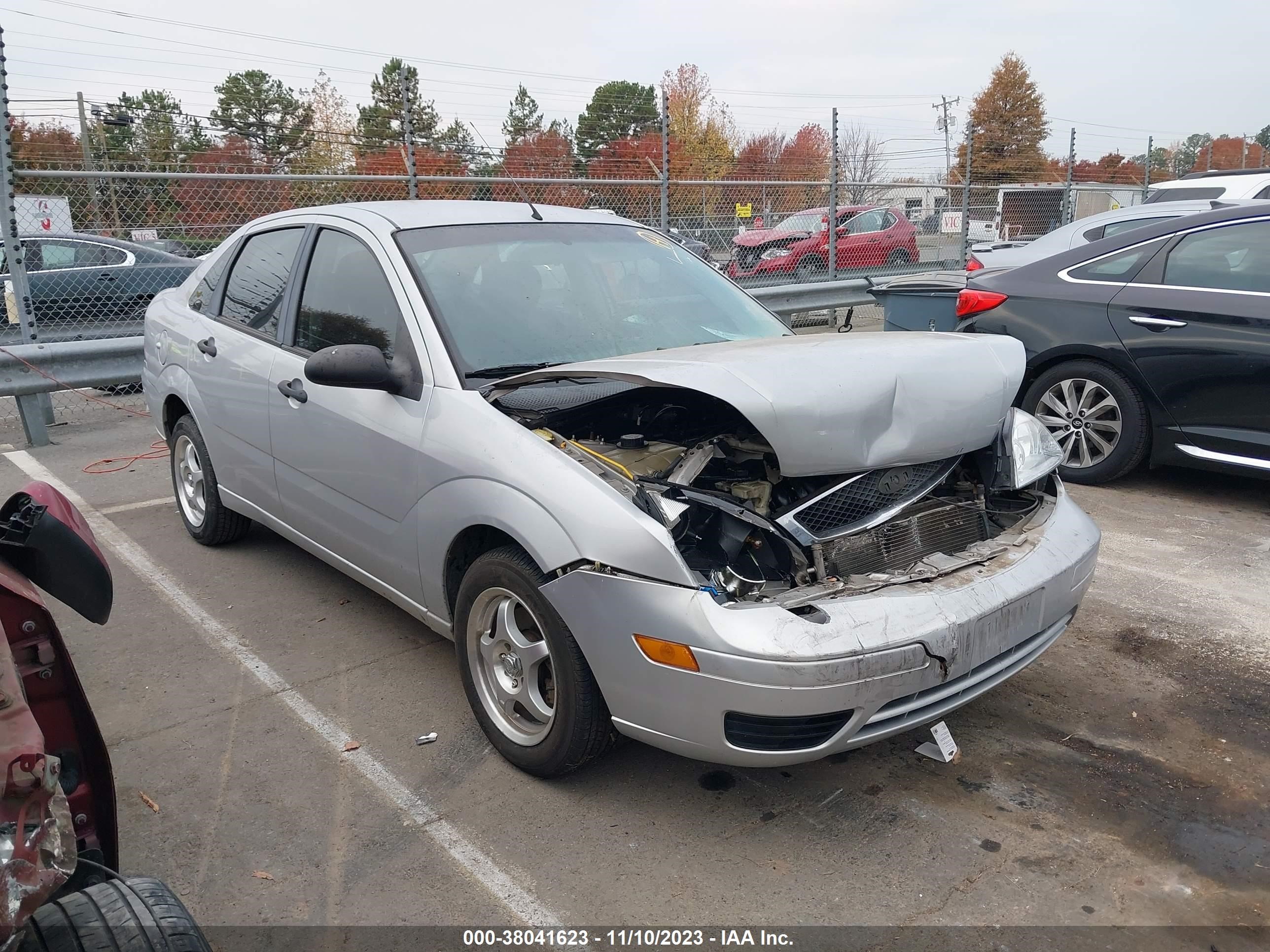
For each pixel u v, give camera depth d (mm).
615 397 3129
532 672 2969
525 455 2867
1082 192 16312
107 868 1951
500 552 2963
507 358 3355
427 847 2768
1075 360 5988
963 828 2840
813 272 12070
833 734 2568
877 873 2645
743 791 3021
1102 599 4434
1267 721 3416
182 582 4684
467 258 3676
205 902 2551
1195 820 2873
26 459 6961
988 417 3045
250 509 4453
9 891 1413
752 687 2457
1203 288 5477
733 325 4016
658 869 2668
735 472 3000
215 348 4469
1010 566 2924
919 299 7340
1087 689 3646
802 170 12891
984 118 51812
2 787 1457
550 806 2949
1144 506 5734
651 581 2562
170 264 9484
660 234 4523
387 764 3184
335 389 3611
